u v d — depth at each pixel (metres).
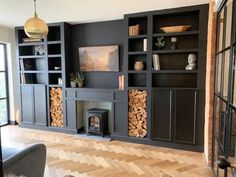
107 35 4.40
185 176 2.66
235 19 1.69
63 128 4.60
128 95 4.00
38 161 1.99
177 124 3.63
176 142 3.66
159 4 3.31
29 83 4.98
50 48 4.75
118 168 2.87
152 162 3.08
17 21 4.35
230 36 1.91
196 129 3.51
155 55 3.75
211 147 2.88
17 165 1.68
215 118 2.69
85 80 4.69
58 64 4.87
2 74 5.16
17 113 5.28
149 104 3.83
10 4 3.22
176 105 3.62
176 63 3.84
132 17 3.84
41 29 2.49
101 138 4.18
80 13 3.78
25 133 4.54
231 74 1.84
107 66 4.42
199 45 3.41
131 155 3.34
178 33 3.54
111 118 4.45
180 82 3.84
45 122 4.76
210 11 2.93
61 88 4.61
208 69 3.00
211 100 2.84
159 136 3.78
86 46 4.59
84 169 2.83
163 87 3.79
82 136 4.31
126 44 3.91
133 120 4.00
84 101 4.75
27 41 4.77
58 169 2.82
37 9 3.50
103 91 4.17
